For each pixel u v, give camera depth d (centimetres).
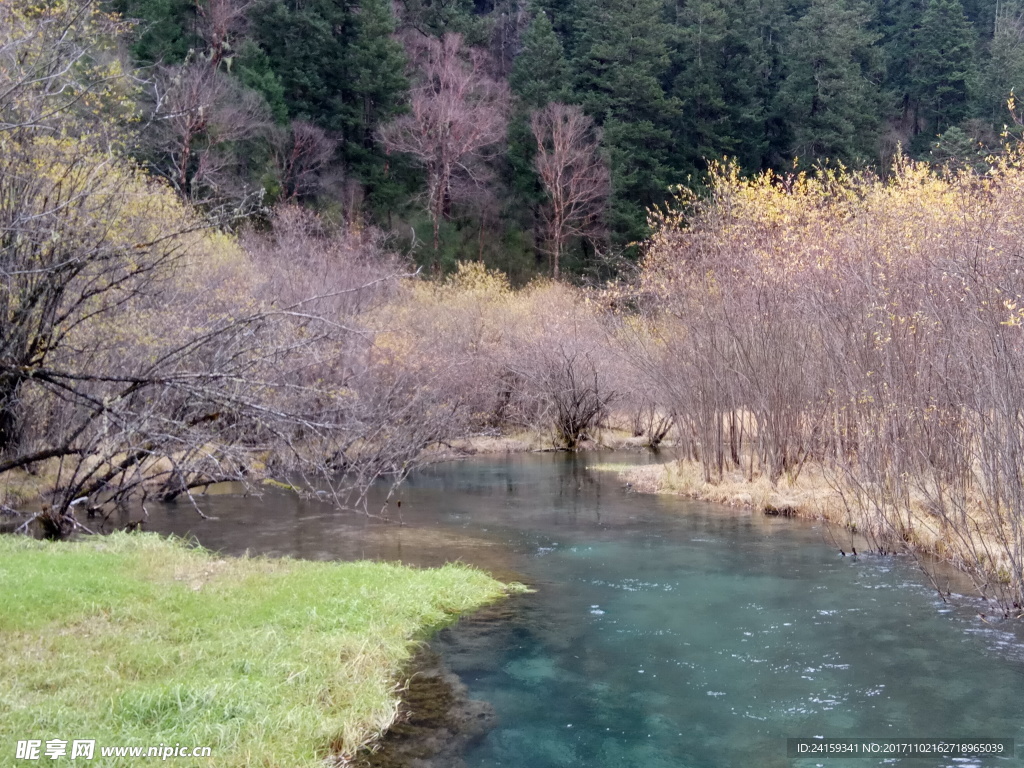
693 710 604
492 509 1416
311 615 738
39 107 1002
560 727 574
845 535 1202
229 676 585
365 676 623
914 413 1123
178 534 1130
